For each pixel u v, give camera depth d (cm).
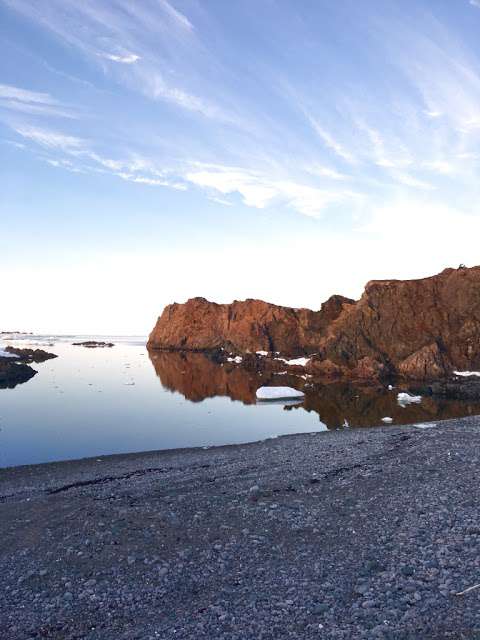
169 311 15325
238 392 5881
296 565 1219
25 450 3189
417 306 7681
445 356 6775
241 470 2267
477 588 1012
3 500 2069
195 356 11800
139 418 4278
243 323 11806
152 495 1892
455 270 7712
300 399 5294
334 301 11144
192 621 986
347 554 1262
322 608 991
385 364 7269
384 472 2000
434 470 1964
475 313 7138
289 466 2264
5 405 4878
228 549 1337
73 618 1031
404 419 4056
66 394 5603
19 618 1039
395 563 1182
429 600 984
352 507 1612
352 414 4369
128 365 9244
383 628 895
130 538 1440
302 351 10606
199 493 1873
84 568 1267
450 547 1238
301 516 1556
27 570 1276
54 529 1557
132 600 1095
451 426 3020
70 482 2362
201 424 4031
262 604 1034
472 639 838
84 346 15650
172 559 1291
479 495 1631
